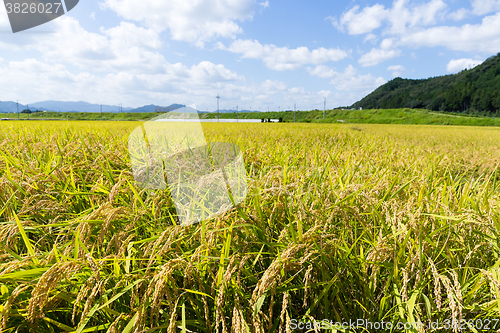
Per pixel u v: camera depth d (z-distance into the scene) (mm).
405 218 2232
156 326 1401
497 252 1917
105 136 7340
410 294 1611
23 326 1347
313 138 10852
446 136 19312
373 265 1639
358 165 4316
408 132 23453
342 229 2074
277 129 17641
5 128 11203
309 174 3410
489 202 2604
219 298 1283
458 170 5785
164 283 1333
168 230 1646
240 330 1205
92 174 3471
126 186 2721
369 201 2154
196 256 1499
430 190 2912
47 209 2320
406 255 1757
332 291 1698
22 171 3068
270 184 2746
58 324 1302
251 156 4375
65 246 1762
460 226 2109
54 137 5953
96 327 1336
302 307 1685
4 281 1414
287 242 1902
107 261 1656
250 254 1701
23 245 2168
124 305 1498
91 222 1635
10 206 2359
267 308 1665
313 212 2131
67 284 1438
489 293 1589
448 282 1354
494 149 10109
